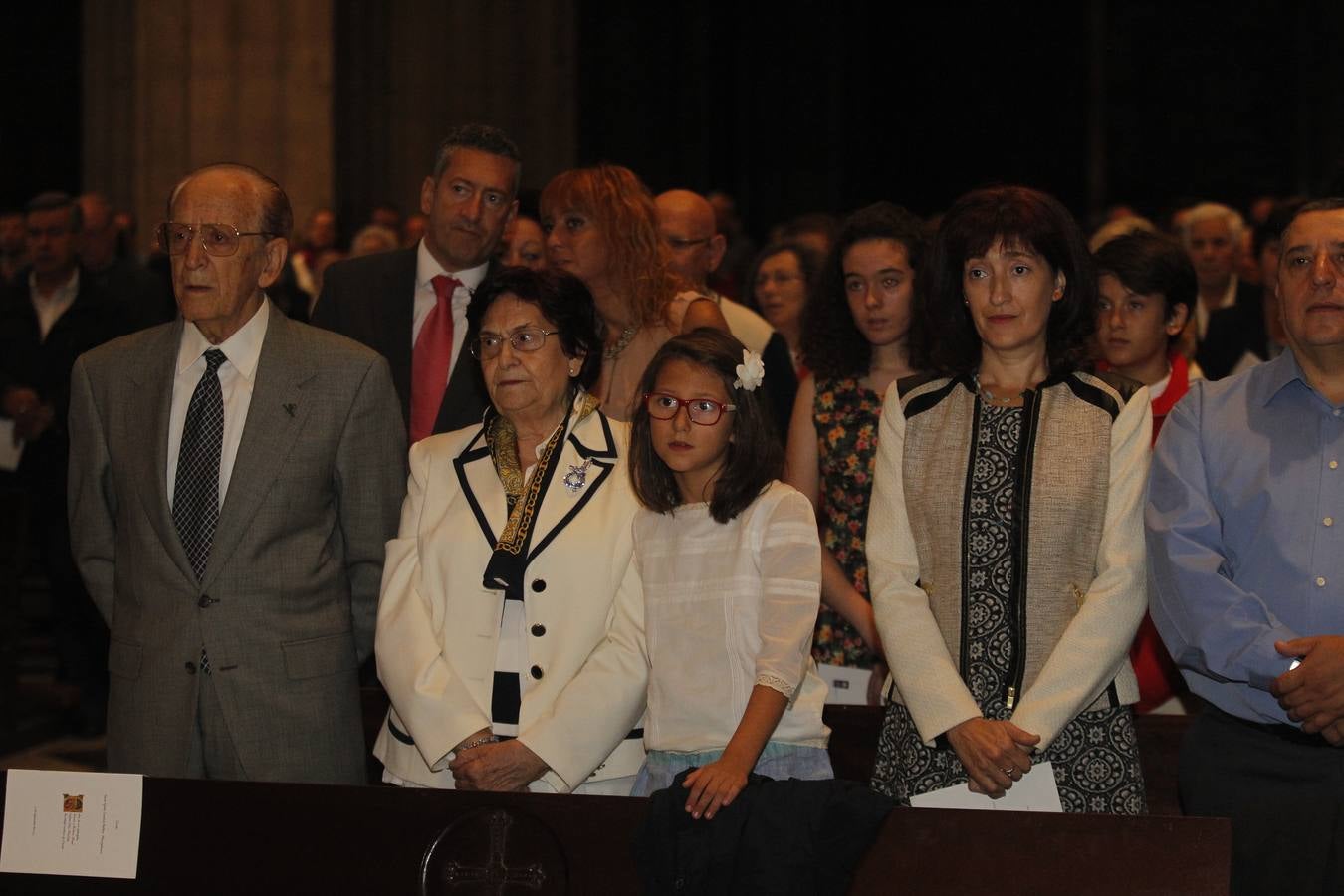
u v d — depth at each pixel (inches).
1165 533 119.3
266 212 131.6
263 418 130.8
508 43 391.5
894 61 559.8
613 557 125.9
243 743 128.3
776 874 107.0
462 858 111.4
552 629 124.6
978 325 124.7
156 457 130.4
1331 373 120.6
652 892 108.6
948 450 124.6
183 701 127.7
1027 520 120.7
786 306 239.8
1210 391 125.7
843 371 156.7
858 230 155.1
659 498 124.2
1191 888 103.4
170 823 114.7
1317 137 492.1
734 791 108.3
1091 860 104.8
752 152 552.1
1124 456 121.7
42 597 317.4
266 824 113.7
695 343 122.7
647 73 524.1
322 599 133.2
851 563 153.8
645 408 124.6
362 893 111.8
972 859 106.3
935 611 123.8
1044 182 552.7
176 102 343.9
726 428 122.3
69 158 505.7
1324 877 114.9
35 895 115.8
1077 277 124.8
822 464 156.8
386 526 136.4
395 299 165.3
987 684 120.6
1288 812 115.6
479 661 125.3
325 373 133.6
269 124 343.9
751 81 550.9
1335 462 118.7
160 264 309.4
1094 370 127.3
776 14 548.7
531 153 394.0
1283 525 118.6
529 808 110.8
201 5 343.0
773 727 113.5
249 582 129.3
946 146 560.7
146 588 130.2
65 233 252.1
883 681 147.5
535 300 127.8
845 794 108.7
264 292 136.7
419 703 122.0
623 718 122.8
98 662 246.7
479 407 155.1
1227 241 254.2
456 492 130.1
